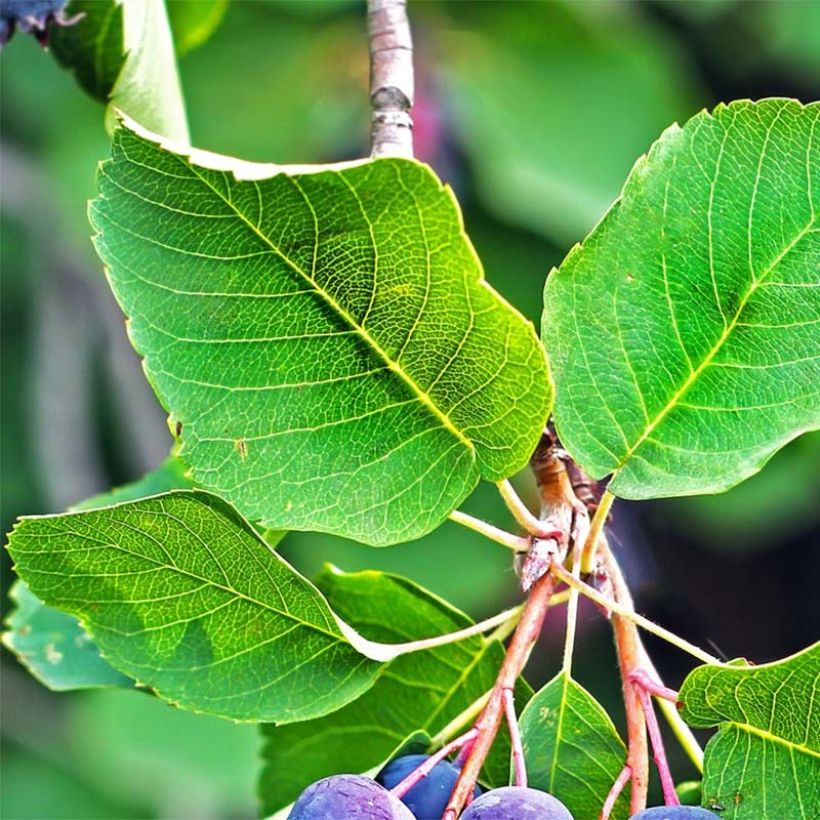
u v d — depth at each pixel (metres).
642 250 0.30
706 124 0.30
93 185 0.54
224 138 0.54
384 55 0.32
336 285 0.29
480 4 0.54
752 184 0.30
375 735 0.33
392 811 0.28
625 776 0.29
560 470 0.30
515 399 0.29
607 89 0.54
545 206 0.51
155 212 0.28
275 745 0.33
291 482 0.29
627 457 0.30
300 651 0.30
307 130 0.54
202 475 0.29
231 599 0.30
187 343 0.29
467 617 0.32
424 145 0.52
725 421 0.30
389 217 0.28
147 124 0.35
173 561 0.30
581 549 0.30
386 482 0.29
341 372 0.29
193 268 0.29
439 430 0.29
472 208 0.52
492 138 0.52
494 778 0.31
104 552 0.30
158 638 0.30
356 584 0.32
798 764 0.29
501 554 0.52
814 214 0.30
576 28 0.55
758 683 0.29
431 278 0.29
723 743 0.29
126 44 0.34
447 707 0.32
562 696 0.30
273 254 0.29
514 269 0.51
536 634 0.29
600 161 0.53
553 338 0.30
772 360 0.30
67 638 0.35
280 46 0.55
